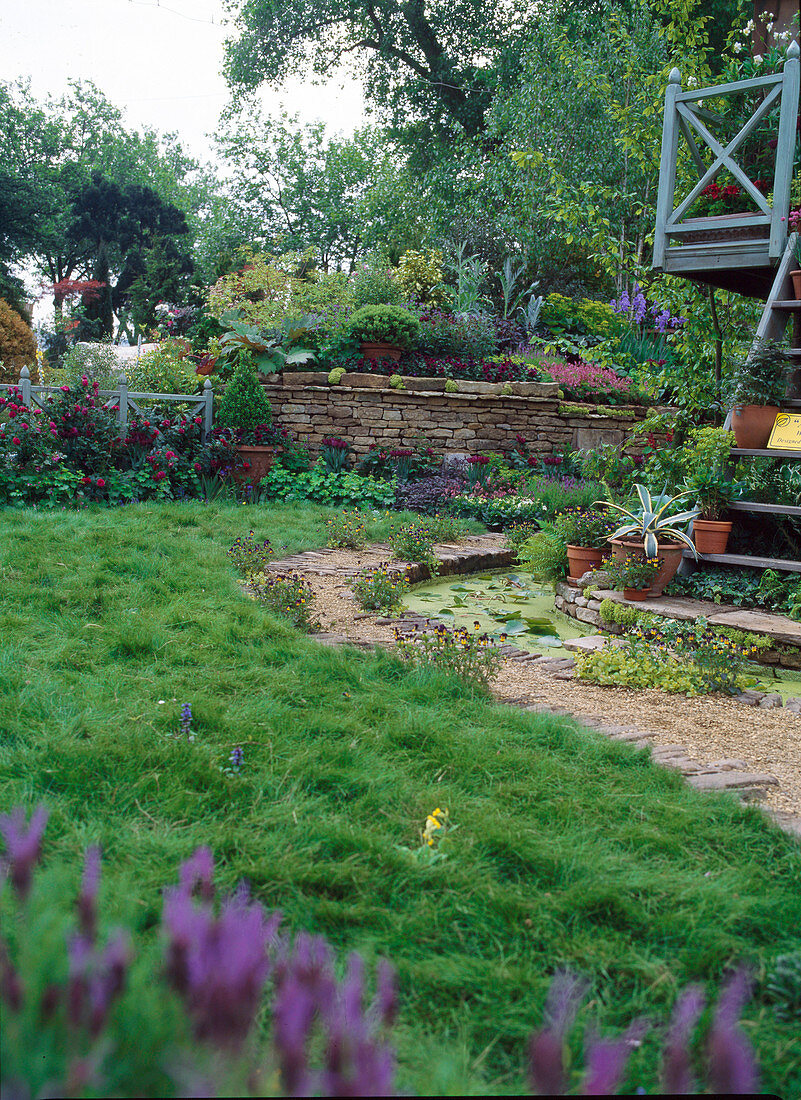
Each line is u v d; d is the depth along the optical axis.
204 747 2.93
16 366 19.31
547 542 7.36
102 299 34.53
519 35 23.95
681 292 8.62
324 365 12.62
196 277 27.00
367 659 4.27
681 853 2.43
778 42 8.46
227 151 33.00
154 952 1.47
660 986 1.81
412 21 24.56
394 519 9.52
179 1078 0.90
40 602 4.79
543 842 2.40
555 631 5.83
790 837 2.56
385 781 2.81
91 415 9.42
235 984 0.96
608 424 13.51
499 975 1.82
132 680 3.70
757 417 6.37
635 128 9.41
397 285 14.76
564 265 17.53
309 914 2.00
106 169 40.56
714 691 4.39
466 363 12.86
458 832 2.46
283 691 3.69
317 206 32.34
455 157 21.69
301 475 11.00
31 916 1.14
